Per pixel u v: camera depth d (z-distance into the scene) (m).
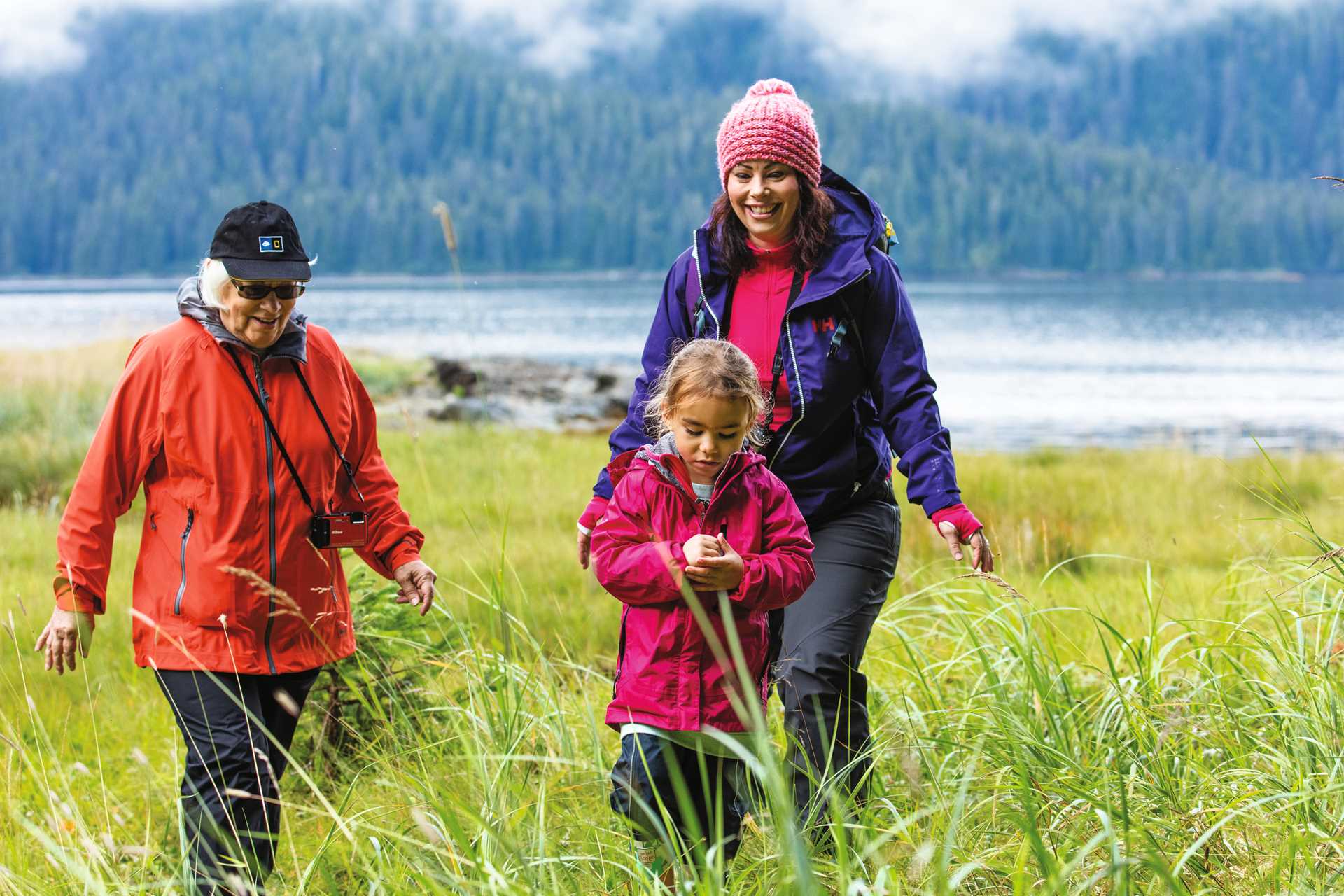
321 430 3.85
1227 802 3.50
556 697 4.47
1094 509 12.29
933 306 116.81
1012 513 11.77
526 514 11.56
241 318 3.70
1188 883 3.25
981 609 5.56
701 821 3.52
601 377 29.11
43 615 7.53
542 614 7.46
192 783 3.64
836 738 3.74
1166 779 3.67
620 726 3.51
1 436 15.72
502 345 57.62
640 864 3.07
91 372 21.89
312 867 3.36
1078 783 3.65
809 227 3.98
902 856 3.24
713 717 3.42
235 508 3.72
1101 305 119.00
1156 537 10.52
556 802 3.82
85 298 158.00
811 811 3.46
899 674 5.32
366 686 4.92
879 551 4.05
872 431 4.15
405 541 4.14
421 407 23.69
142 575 3.80
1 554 9.67
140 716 5.77
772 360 4.01
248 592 3.72
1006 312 103.81
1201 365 48.28
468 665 4.95
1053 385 39.09
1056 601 6.71
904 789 3.96
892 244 4.16
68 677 6.38
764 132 3.92
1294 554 6.26
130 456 3.75
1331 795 3.43
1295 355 54.22
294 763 3.30
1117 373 44.03
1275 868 3.09
